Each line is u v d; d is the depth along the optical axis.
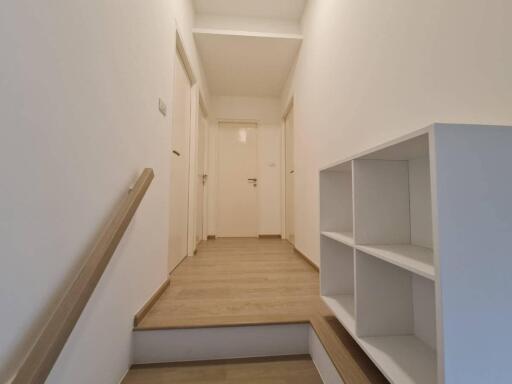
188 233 2.99
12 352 0.58
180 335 1.32
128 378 1.18
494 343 0.59
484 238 0.61
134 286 1.29
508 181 0.63
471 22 0.81
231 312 1.46
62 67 0.74
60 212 0.74
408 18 1.12
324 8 2.25
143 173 1.25
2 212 0.56
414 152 0.95
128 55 1.18
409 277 1.06
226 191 4.64
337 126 1.93
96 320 0.93
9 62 0.57
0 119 0.55
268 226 4.56
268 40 3.05
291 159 3.89
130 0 1.20
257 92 4.47
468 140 0.62
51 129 0.70
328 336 1.22
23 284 0.61
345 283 1.46
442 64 0.92
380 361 0.86
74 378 0.80
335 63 1.98
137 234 1.31
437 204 0.60
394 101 1.22
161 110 1.69
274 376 1.20
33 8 0.64
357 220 1.07
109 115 1.01
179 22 2.17
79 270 0.82
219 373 1.22
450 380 0.58
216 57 3.41
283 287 1.89
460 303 0.59
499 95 0.72
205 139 4.25
